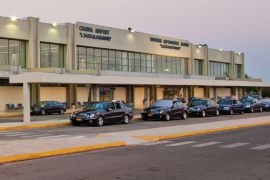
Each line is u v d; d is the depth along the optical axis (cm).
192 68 7394
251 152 1452
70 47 5253
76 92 5212
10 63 4688
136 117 3412
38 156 1338
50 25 5041
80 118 2731
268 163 1215
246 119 3173
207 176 1023
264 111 4850
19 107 4656
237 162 1232
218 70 8200
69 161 1263
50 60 5078
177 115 3341
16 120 3316
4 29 4597
